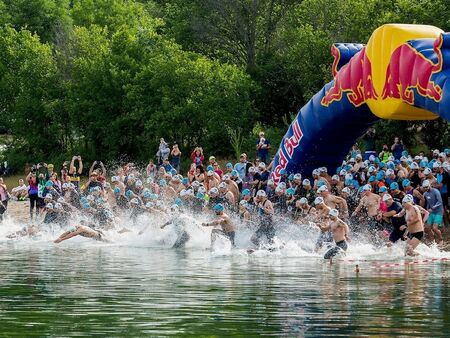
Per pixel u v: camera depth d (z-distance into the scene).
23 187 43.12
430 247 29.86
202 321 17.42
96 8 91.06
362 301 19.50
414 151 50.66
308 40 57.75
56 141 68.69
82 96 65.00
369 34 53.81
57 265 26.77
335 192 33.22
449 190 32.41
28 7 88.94
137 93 61.75
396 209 29.14
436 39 26.22
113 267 26.09
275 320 17.45
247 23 67.75
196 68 60.53
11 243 34.38
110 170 63.19
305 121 34.03
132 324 17.16
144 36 66.69
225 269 25.34
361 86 30.66
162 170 39.56
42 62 69.44
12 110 70.75
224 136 59.44
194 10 70.50
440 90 25.97
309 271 24.72
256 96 62.97
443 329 16.52
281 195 32.50
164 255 29.47
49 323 17.30
